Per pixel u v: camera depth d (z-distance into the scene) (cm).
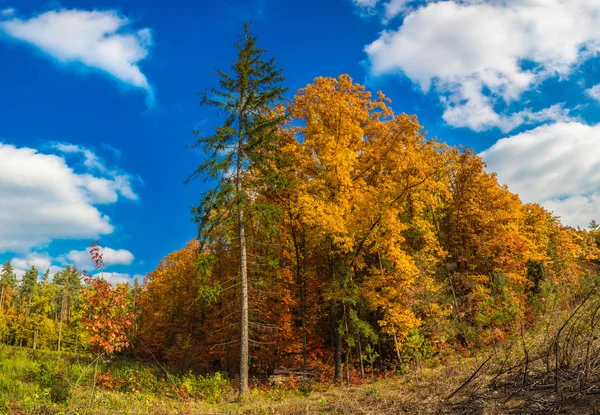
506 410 591
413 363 1334
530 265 2730
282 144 1980
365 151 1998
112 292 1141
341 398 1025
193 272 2861
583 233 4316
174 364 2694
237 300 2003
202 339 2681
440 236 2659
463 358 1188
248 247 2102
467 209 2611
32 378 1523
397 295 1791
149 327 3250
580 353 661
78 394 1252
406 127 1877
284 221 1988
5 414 1041
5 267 9119
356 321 1764
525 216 3309
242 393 1402
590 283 833
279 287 2066
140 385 1536
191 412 1137
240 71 1628
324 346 2342
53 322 6069
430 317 1798
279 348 2144
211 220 1525
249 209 1580
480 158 2647
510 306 1070
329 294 1808
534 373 705
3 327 6209
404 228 1780
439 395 773
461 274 2384
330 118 1928
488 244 2461
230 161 1580
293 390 1606
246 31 1662
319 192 1828
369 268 2070
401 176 1847
